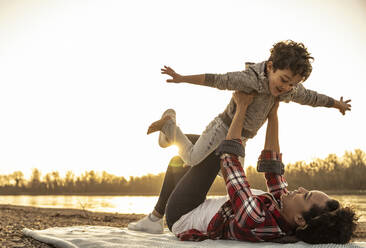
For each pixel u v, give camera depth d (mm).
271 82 2535
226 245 2279
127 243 2414
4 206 8812
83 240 2459
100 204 11633
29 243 2668
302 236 2250
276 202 2443
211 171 2701
